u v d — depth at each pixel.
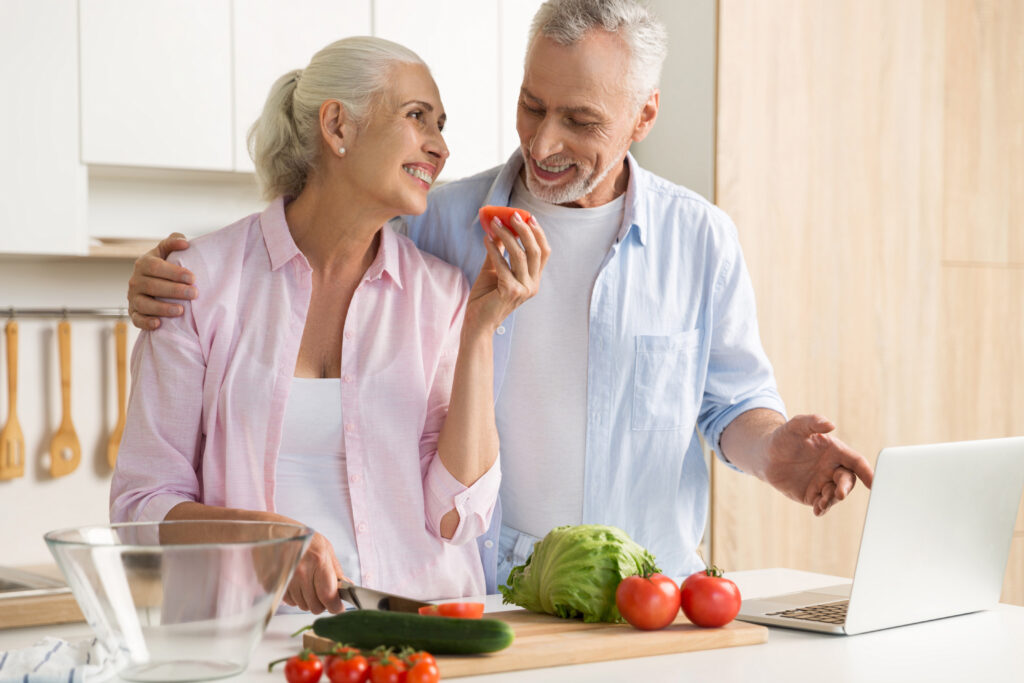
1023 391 3.49
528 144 1.80
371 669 1.03
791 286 3.03
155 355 1.63
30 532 2.89
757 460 1.81
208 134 2.68
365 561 1.65
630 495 1.94
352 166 1.64
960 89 3.32
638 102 1.78
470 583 1.73
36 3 2.51
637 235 1.91
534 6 3.01
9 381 2.84
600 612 1.32
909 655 1.25
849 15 3.10
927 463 1.36
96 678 1.08
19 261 2.88
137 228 2.96
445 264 1.83
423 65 1.70
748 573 1.80
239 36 2.70
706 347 1.97
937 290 3.30
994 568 1.51
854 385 3.16
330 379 1.68
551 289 1.90
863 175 3.15
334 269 1.71
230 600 1.05
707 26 2.93
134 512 1.58
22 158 2.51
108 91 2.58
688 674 1.15
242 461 1.62
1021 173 3.46
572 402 1.89
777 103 2.99
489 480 1.67
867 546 1.32
